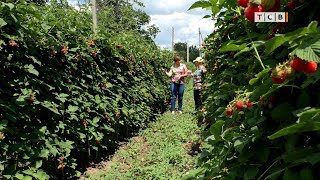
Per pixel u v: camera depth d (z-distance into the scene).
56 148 5.23
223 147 2.50
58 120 5.46
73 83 6.11
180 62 13.74
